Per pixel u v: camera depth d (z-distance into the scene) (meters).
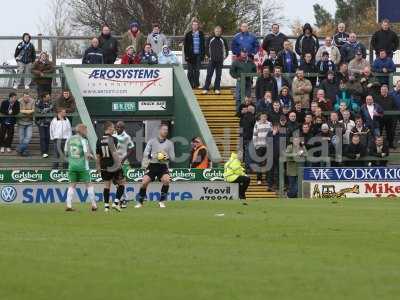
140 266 30.55
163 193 55.78
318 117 74.31
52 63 83.31
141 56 84.81
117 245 35.72
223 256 32.69
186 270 29.77
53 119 77.12
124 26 136.88
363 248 34.78
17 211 52.84
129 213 50.69
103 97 83.69
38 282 27.75
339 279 28.12
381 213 49.47
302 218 46.44
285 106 76.25
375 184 71.56
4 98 86.06
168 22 134.62
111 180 53.78
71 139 53.28
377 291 26.30
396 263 31.14
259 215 48.41
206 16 135.38
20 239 37.78
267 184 74.62
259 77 78.25
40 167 78.75
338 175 71.25
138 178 68.62
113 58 85.06
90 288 26.83
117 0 137.12
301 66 79.88
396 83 82.06
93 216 48.91
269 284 27.36
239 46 81.06
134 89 84.00
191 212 50.94
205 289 26.59
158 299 25.30
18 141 82.38
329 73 78.44
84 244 36.06
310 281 27.81
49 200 69.06
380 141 74.94
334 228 41.50
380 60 82.44
